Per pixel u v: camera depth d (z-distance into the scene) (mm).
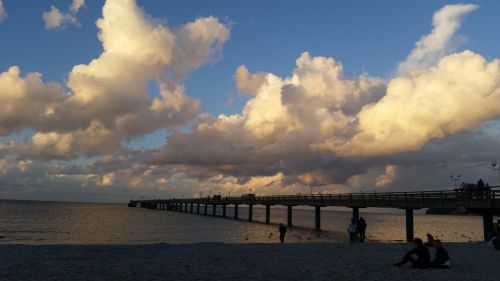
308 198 68938
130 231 58656
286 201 77875
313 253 21094
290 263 16672
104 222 81500
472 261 17406
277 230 64875
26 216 100688
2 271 14023
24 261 16719
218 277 13078
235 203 105125
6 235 49406
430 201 39906
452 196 37031
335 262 17062
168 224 77625
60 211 142125
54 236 49250
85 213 131625
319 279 12789
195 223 82688
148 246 25250
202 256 19172
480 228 98688
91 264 15953
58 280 12344
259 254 20391
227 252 21422
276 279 12766
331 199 61062
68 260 17312
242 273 13930
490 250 22578
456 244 27688
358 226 33562
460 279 12789
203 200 133500
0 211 126312
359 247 25156
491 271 14562
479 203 33438
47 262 16484
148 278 12797
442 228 91750
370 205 50688
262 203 89250
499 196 31250
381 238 49938
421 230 79500
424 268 15094
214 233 56312
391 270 14695
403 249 23672
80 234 52594
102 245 25906
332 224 101812
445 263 15164
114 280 12406
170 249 23094
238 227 71938
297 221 119438
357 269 14938
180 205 173625
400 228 88562
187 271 14281
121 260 17344
